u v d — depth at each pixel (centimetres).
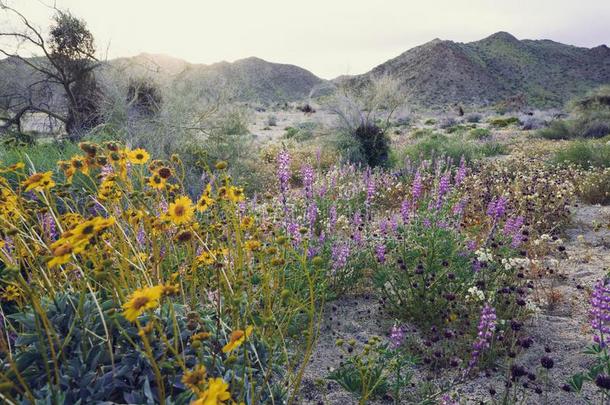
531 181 939
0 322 279
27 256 308
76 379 205
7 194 282
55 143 1122
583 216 793
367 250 519
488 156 1670
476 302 426
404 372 356
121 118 1147
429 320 429
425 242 476
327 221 595
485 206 795
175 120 1078
